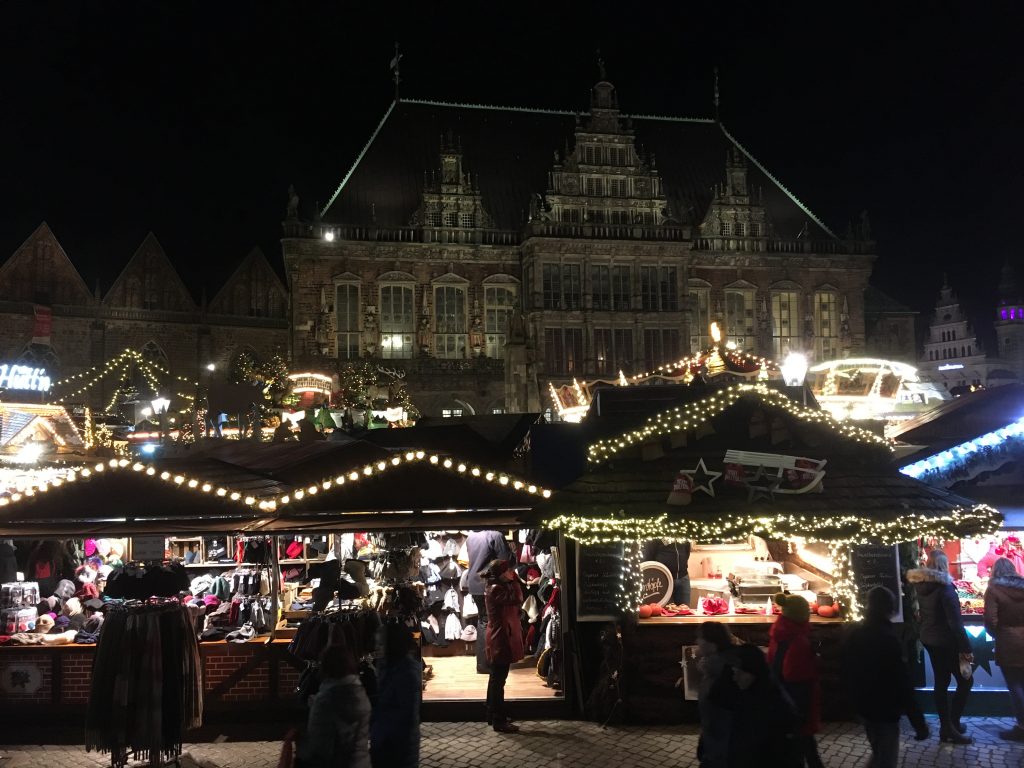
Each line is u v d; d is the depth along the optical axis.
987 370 87.75
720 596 15.96
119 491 14.64
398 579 16.27
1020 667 13.37
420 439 23.00
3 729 14.34
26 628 15.38
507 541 19.81
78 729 14.34
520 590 14.58
